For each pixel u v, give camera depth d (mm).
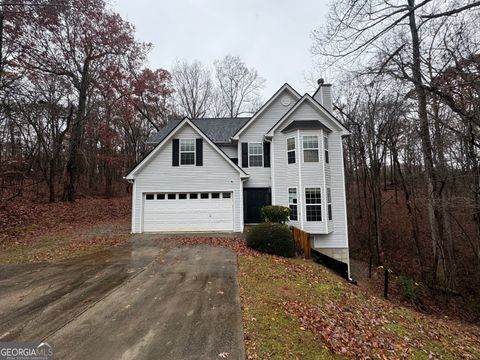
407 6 7250
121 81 21156
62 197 18016
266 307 4809
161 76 26797
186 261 7707
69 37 17594
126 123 24891
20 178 17219
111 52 19500
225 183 12820
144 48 22188
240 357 3301
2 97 13953
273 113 14633
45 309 4562
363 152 17031
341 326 4609
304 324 4363
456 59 6645
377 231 15023
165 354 3312
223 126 16828
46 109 17797
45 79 17312
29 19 14414
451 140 8633
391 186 24500
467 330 7320
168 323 4094
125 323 4078
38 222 12664
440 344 4984
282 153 13180
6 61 14039
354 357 3701
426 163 10562
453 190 9516
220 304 4828
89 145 22984
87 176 25109
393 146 14547
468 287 10945
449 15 6531
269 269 7242
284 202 12914
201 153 12953
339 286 6965
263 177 14117
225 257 8164
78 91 19297
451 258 10766
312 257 11445
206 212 12703
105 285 5754
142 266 7184
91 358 3225
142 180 12719
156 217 12586
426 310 9477
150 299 5012
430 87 7219
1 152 17391
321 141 12352
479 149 7332
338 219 12594
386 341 4477
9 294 5250
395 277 12602
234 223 12641
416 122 9852
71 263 7449
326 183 12266
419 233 15422
